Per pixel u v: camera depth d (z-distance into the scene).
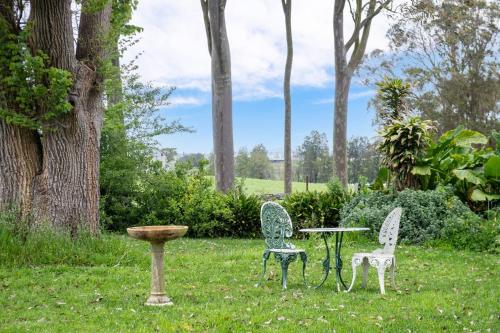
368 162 44.84
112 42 12.25
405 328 5.96
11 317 6.57
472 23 38.91
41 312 6.79
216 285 8.73
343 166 26.05
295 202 17.06
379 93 16.58
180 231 7.25
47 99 11.02
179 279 9.23
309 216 16.75
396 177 15.26
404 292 8.10
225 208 17.20
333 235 15.55
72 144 11.69
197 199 17.36
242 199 17.59
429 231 13.81
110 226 17.75
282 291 8.25
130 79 18.45
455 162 16.67
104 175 17.41
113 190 17.67
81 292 8.04
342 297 7.70
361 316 6.51
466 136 17.77
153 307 7.03
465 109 39.91
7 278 8.92
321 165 49.97
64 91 10.81
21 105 11.06
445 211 14.07
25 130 11.65
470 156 16.88
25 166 11.62
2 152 11.64
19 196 11.52
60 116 11.49
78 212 11.66
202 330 5.89
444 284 8.74
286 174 27.75
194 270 10.12
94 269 9.69
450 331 5.88
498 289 8.28
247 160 51.94
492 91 39.03
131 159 17.66
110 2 12.53
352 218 14.92
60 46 11.30
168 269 10.21
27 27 10.89
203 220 17.11
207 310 6.78
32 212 11.38
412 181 15.32
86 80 11.84
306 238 16.48
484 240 12.89
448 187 15.12
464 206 14.31
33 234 10.70
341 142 26.14
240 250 12.92
